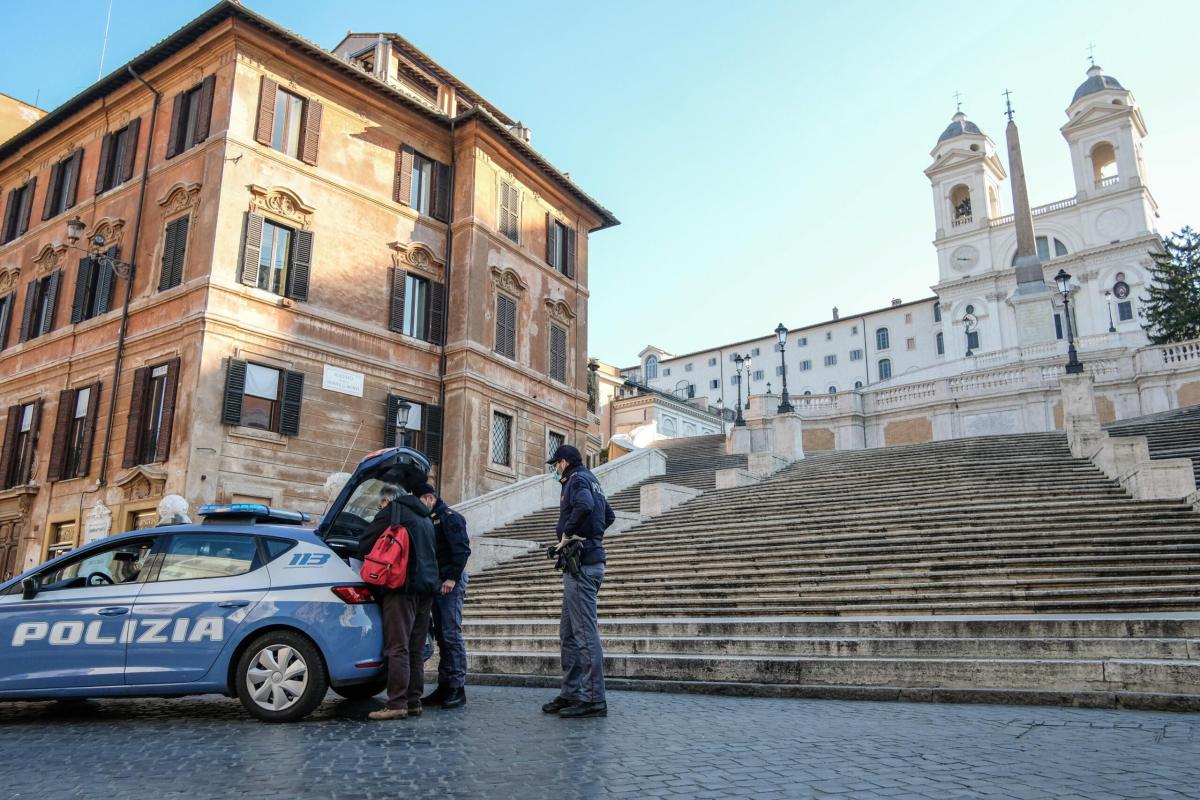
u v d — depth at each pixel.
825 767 4.73
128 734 5.93
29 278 25.22
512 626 11.73
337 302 22.11
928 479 17.52
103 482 20.17
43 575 6.90
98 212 23.39
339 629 6.50
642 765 4.82
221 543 6.94
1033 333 50.06
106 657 6.49
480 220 25.69
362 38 29.39
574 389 29.42
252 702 6.42
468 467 23.83
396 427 21.47
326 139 22.66
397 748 5.35
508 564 17.08
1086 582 10.14
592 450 35.44
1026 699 7.18
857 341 86.00
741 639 9.23
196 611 6.58
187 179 20.78
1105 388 30.52
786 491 18.64
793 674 8.34
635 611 11.95
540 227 28.88
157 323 20.34
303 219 21.62
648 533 16.78
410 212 24.48
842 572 11.97
